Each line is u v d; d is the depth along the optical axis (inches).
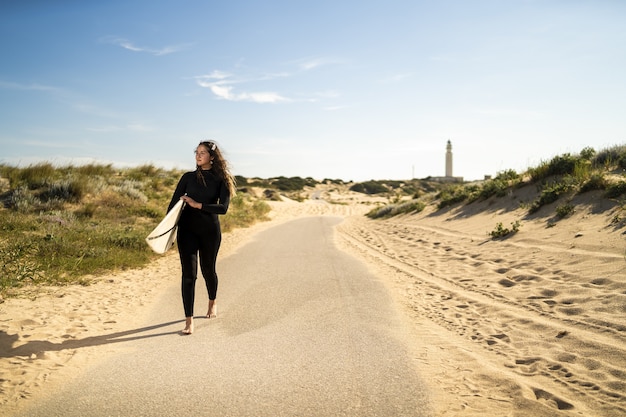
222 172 199.3
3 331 175.6
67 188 574.6
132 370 142.4
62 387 128.8
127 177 772.0
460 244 404.5
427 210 733.3
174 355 156.8
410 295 252.2
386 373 140.6
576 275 235.8
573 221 347.3
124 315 213.0
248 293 258.8
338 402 120.3
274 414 113.6
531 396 122.6
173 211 181.0
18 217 460.4
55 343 165.9
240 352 159.9
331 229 736.3
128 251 386.0
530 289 233.5
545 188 481.4
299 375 138.6
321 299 242.5
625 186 353.7
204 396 123.6
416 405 118.6
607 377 131.7
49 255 331.3
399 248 451.5
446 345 167.9
